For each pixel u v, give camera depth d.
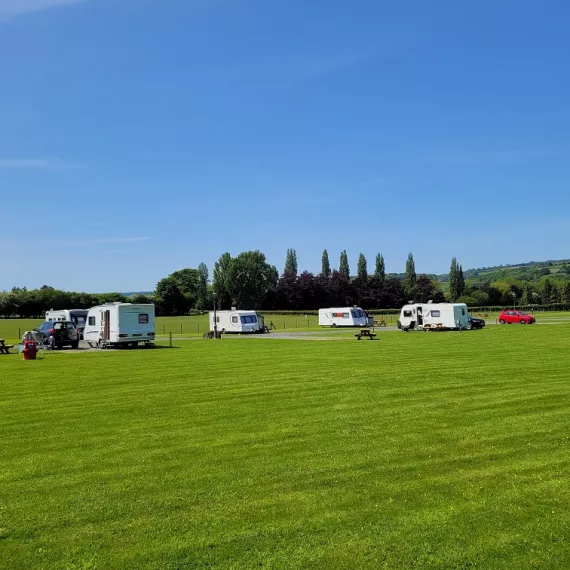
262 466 8.25
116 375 19.00
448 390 14.38
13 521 6.42
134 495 7.17
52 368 21.75
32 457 8.95
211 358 24.88
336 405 12.70
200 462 8.51
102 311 35.81
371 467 8.11
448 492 7.07
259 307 128.38
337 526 6.13
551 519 6.21
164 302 116.06
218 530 6.09
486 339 33.31
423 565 5.28
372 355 24.42
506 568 5.21
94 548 5.74
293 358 24.00
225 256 123.88
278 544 5.75
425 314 50.66
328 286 125.88
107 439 10.01
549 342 29.52
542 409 11.87
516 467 7.99
